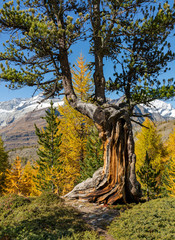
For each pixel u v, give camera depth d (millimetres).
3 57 9430
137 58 10969
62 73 10539
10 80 9312
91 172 15297
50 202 9344
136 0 9281
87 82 18266
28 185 28484
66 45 9750
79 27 8578
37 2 10992
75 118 18719
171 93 8422
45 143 17422
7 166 31609
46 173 16703
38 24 7914
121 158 9797
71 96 10531
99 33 9469
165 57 10250
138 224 6547
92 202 9922
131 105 9969
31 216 7223
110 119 9727
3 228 5836
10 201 8875
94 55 11469
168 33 10000
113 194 9617
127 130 9852
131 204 9328
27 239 5160
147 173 11578
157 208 8078
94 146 16234
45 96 11133
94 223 7312
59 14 10336
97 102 10742
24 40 9078
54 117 18000
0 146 31359
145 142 25203
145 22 9781
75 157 18812
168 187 16578
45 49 8812
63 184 17094
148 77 9781
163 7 9211
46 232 5922
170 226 6320
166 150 25609
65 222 7051
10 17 8727
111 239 6055
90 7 9773
